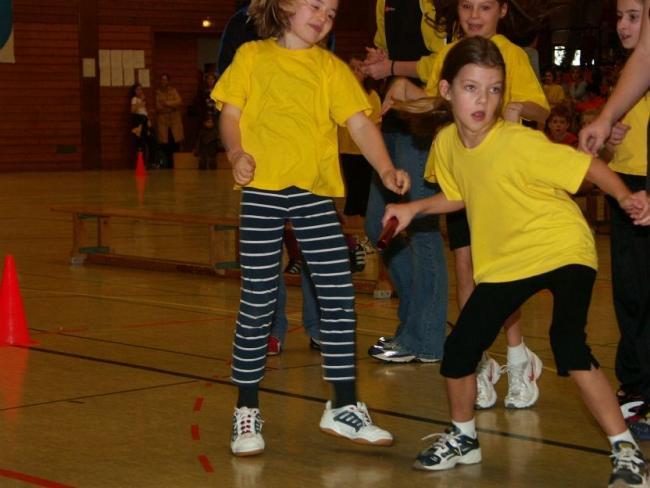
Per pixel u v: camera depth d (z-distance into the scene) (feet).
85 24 99.04
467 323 15.70
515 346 19.43
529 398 19.48
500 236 15.55
